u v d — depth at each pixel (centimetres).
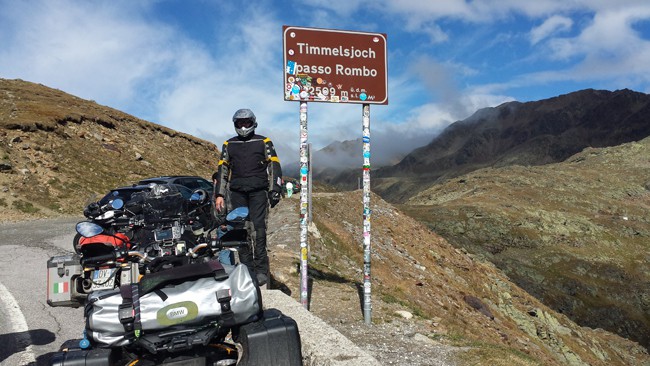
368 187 845
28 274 1175
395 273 2031
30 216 2673
